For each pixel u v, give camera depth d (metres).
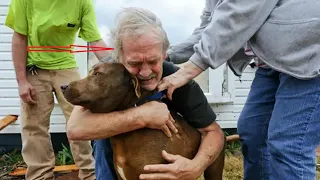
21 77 3.74
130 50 2.03
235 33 2.20
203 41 2.21
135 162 2.21
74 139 2.23
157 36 2.04
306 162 2.23
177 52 2.80
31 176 3.90
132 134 2.22
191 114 2.42
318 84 2.18
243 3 2.20
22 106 3.85
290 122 2.27
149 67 2.08
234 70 2.89
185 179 2.26
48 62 3.82
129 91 2.17
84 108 2.28
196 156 2.34
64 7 3.74
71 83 2.08
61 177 4.57
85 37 3.94
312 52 2.10
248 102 2.89
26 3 3.66
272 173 2.43
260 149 2.82
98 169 2.62
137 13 2.05
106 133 2.17
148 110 2.17
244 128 2.88
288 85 2.29
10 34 5.41
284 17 2.18
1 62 5.43
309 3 2.15
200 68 2.22
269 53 2.25
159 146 2.23
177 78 2.21
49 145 3.97
